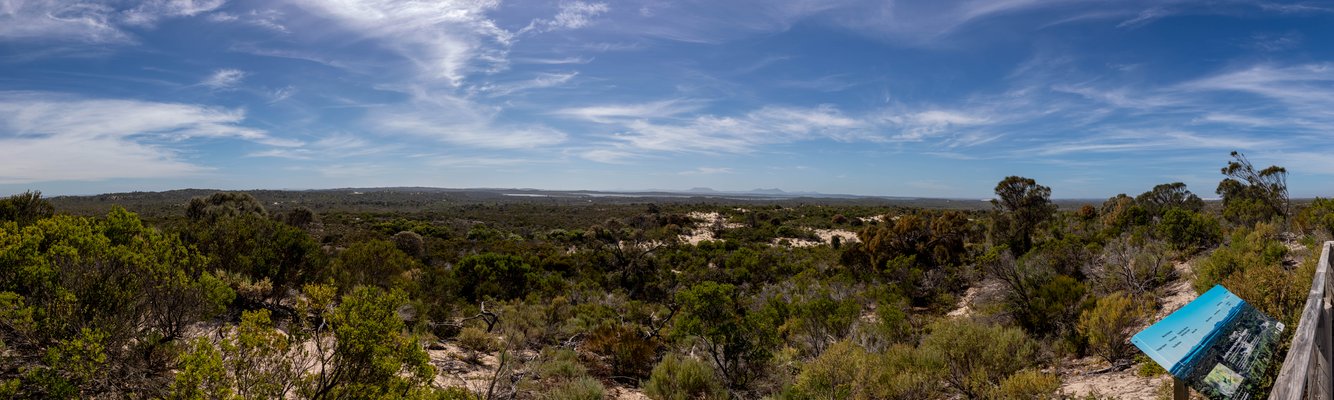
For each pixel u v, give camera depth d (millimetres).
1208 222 15898
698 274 27578
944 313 15656
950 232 22422
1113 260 14242
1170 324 4320
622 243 41781
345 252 13320
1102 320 8398
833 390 7867
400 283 12602
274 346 4516
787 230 57344
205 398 3963
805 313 12180
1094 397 6496
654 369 9945
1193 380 3916
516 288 19344
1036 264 14203
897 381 7527
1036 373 6910
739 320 10680
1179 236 15828
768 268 28469
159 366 5227
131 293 5133
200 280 6020
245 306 9055
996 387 6988
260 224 11156
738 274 27078
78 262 4879
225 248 10398
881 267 22594
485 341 11016
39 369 4070
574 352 11133
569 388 8469
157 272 5617
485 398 7539
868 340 11266
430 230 50188
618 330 11773
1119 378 7254
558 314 15016
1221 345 4238
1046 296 10961
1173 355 4016
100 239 5273
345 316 4863
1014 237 25062
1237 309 4730
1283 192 19547
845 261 24812
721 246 41406
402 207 112688
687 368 9469
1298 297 6680
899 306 14586
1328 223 12250
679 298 10719
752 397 9625
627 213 90250
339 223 52719
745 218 71812
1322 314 3885
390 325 4918
